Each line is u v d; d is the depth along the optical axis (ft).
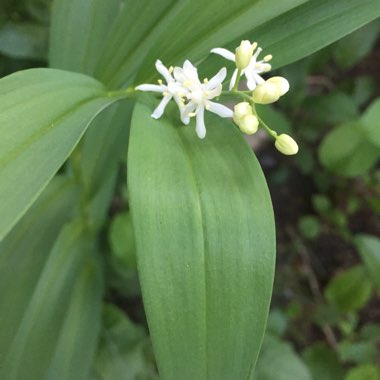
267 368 0.32
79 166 0.23
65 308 0.24
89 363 0.25
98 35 0.22
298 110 0.39
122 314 0.32
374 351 0.37
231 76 0.18
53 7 0.21
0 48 0.27
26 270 0.22
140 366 0.31
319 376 0.36
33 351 0.22
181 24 0.18
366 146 0.33
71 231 0.25
